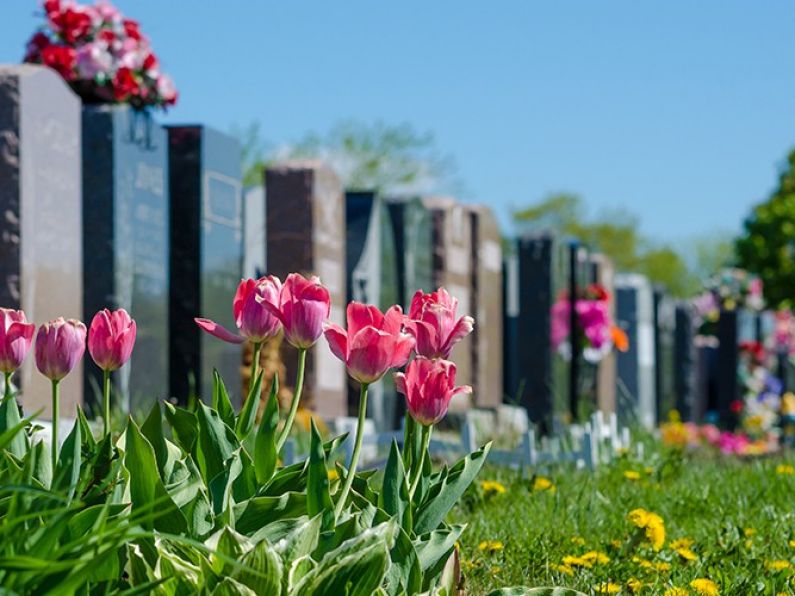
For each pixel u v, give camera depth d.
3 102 11.57
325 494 3.54
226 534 3.28
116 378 13.16
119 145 13.40
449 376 3.70
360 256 18.45
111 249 13.29
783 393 40.06
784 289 47.00
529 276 23.20
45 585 2.83
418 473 3.76
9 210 11.50
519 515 6.91
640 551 5.96
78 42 13.80
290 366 16.22
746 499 8.04
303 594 3.21
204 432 3.80
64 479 3.42
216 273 15.10
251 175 33.78
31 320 11.64
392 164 36.28
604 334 22.97
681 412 33.19
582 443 11.27
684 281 72.19
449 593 3.75
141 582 3.30
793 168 48.53
